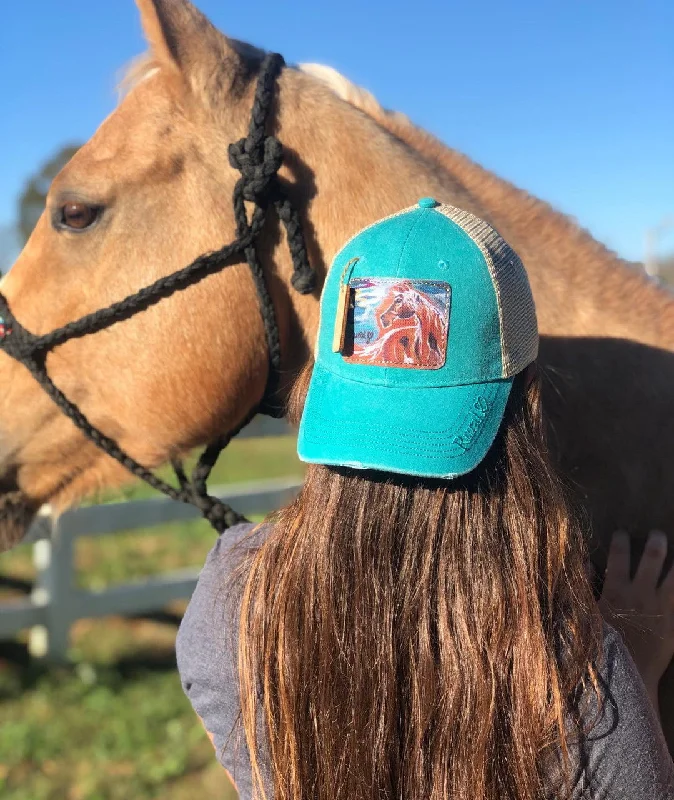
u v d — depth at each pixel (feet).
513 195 5.85
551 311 5.33
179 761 11.30
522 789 2.96
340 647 3.21
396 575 3.27
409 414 3.29
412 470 3.20
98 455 5.83
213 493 14.89
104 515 14.21
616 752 3.00
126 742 11.75
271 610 3.38
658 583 4.70
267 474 30.83
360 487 3.41
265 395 5.74
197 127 5.30
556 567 3.28
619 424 5.18
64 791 10.68
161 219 5.26
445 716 3.07
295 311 5.49
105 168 5.24
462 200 5.57
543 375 5.03
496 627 3.13
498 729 3.05
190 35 5.28
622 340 5.31
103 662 14.38
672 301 5.66
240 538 4.09
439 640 3.16
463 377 3.33
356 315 3.37
